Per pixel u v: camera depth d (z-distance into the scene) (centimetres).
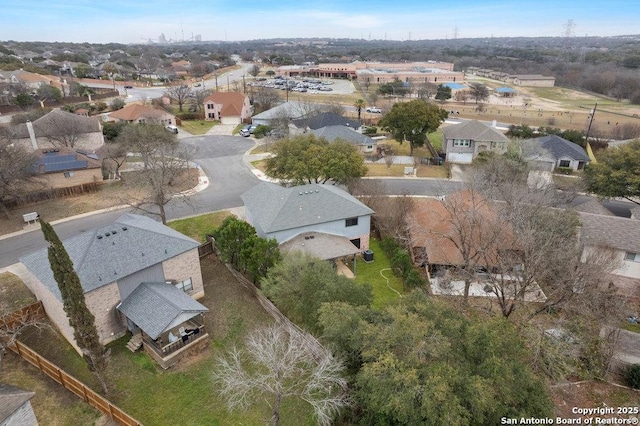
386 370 1533
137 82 13800
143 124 6638
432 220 3362
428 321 1705
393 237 3509
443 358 1568
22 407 1647
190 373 2117
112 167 5306
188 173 5178
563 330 2342
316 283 2262
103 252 2288
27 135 5372
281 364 1702
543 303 2802
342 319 1861
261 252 2689
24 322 2259
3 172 3750
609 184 4053
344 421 1791
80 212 4025
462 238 2634
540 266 2503
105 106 9431
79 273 2145
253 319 2531
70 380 1934
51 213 3981
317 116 7106
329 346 1873
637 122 9181
